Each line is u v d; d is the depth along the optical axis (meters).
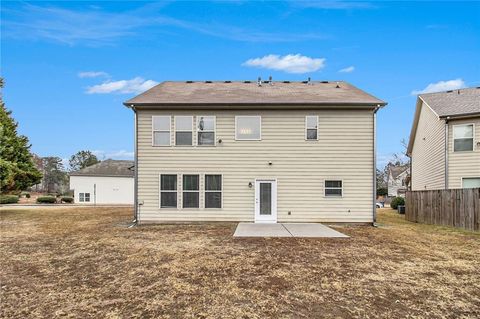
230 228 12.61
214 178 14.48
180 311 4.68
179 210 14.39
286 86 17.52
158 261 7.38
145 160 14.49
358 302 4.98
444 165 17.23
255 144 14.48
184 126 14.59
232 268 6.78
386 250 8.55
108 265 7.13
